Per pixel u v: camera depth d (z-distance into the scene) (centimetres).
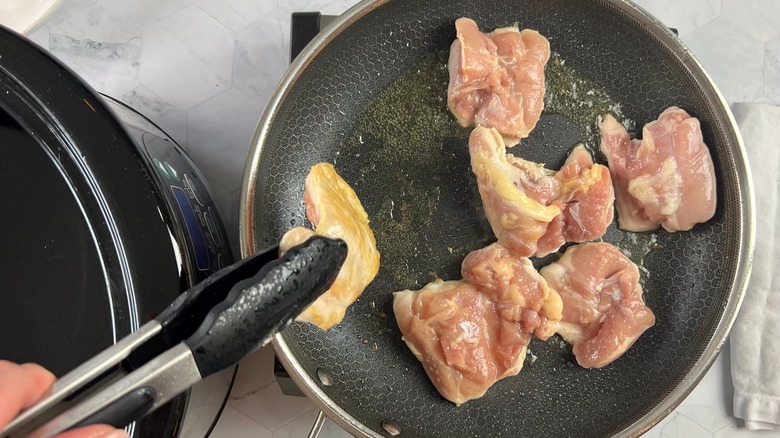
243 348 18
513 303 36
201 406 32
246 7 44
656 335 37
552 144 38
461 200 38
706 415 42
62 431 18
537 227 36
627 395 37
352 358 37
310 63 35
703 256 37
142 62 43
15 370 19
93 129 25
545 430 37
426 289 37
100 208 25
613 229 38
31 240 26
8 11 35
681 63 36
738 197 35
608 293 37
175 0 44
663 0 44
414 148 38
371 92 37
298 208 37
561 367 38
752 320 41
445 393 36
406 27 37
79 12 43
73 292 25
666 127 36
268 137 34
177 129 43
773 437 42
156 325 19
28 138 26
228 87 44
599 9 36
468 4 37
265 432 42
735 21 44
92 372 18
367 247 32
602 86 38
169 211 26
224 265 34
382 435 35
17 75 25
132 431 24
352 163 38
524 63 37
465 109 37
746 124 42
